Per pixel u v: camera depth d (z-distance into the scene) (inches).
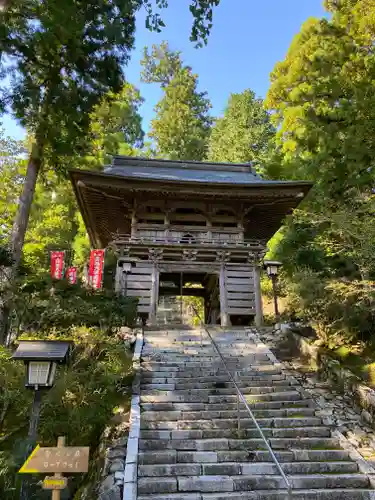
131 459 243.4
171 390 352.2
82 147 597.0
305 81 800.3
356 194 511.2
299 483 233.6
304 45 774.5
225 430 285.6
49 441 274.4
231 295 649.6
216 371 394.6
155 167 841.5
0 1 448.1
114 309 472.1
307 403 334.6
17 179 871.7
